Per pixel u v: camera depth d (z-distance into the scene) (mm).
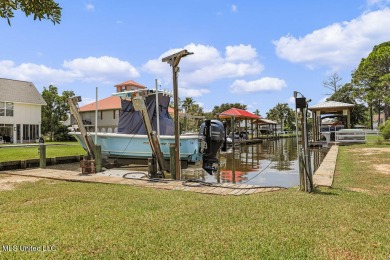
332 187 6512
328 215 4324
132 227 3896
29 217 4406
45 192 6289
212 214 4465
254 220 4152
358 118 48375
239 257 2990
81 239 3486
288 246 3248
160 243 3352
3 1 4324
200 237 3521
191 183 7469
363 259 2938
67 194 6070
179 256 3025
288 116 73875
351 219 4145
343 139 23375
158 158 8969
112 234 3643
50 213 4621
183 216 4387
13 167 12227
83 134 10453
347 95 47062
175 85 8609
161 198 5633
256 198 5496
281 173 11242
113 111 36094
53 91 37969
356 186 6648
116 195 5938
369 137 26391
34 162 13086
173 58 8547
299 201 5164
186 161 12008
